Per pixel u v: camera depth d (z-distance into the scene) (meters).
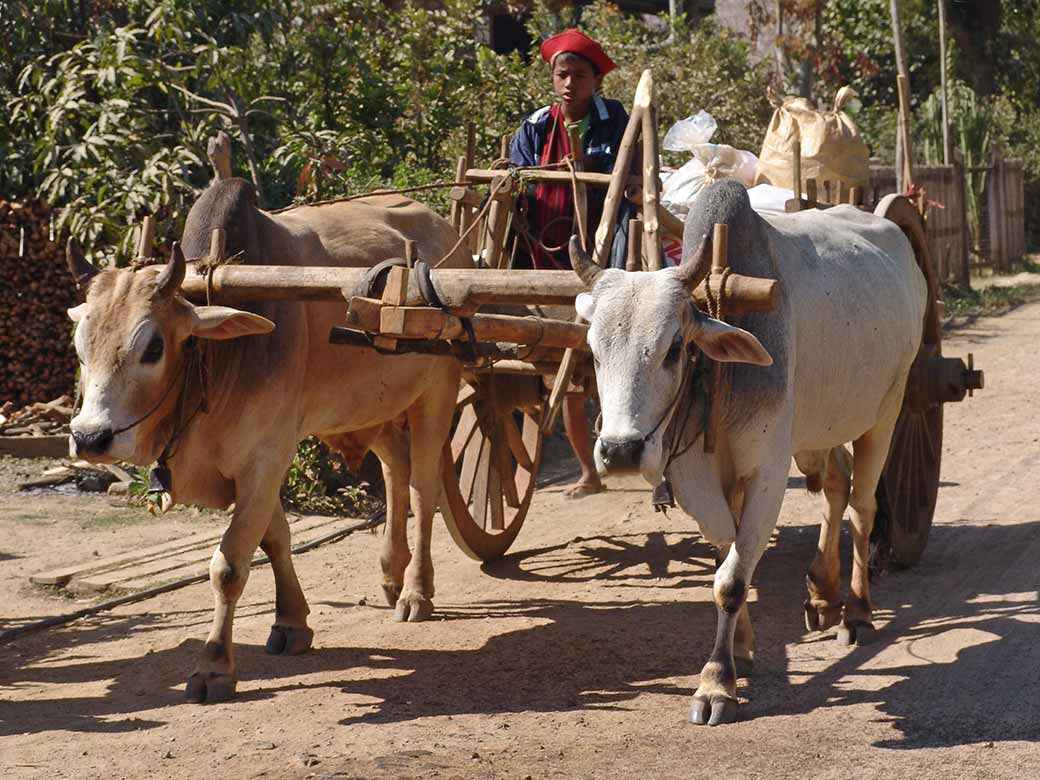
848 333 5.14
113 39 9.64
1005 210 21.23
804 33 17.39
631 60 15.40
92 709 4.77
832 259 5.26
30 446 9.16
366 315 4.60
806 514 7.70
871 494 5.55
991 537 6.95
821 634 5.52
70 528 7.62
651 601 6.12
